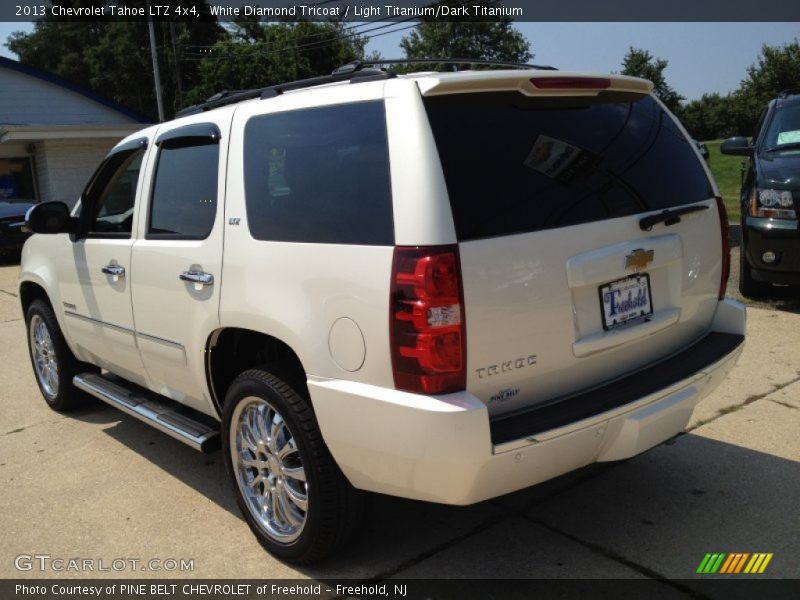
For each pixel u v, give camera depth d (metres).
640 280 2.93
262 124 3.10
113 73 43.66
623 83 2.99
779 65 56.25
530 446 2.47
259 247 2.97
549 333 2.63
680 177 3.19
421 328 2.39
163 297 3.55
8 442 4.64
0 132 18.88
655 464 3.88
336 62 37.59
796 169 6.45
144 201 3.77
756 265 6.61
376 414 2.52
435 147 2.49
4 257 14.18
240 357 3.50
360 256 2.57
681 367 3.03
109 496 3.82
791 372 5.12
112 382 4.54
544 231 2.60
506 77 2.61
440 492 2.50
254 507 3.25
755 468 3.78
